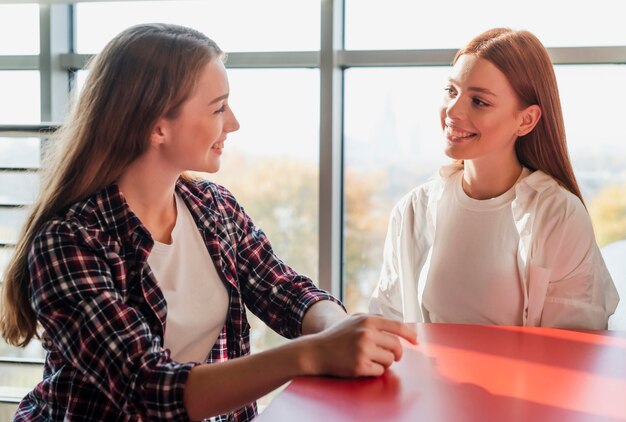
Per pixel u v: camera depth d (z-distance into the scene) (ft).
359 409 2.91
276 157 7.38
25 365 7.81
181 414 3.30
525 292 5.02
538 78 4.97
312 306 4.32
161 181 4.19
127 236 3.99
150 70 3.94
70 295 3.62
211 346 4.47
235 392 3.28
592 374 3.37
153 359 3.43
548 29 6.75
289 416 2.83
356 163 7.32
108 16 7.63
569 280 5.01
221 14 7.36
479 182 5.24
